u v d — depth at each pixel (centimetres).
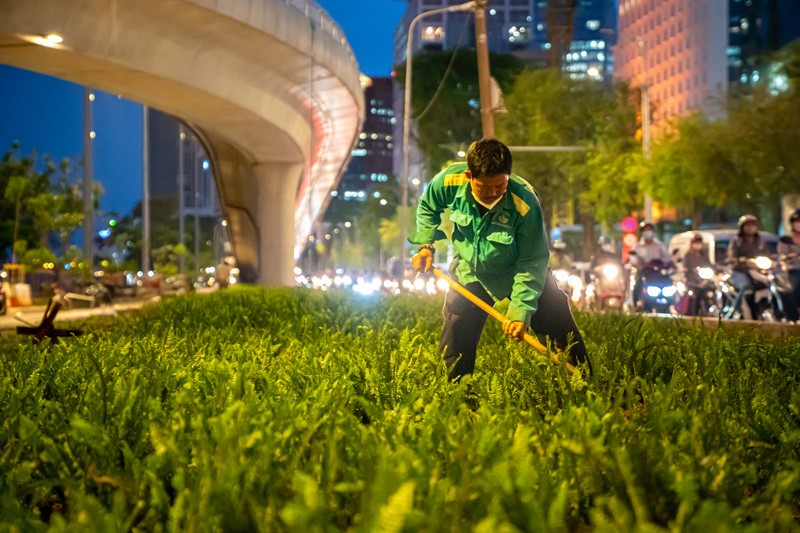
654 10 14162
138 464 372
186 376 625
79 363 693
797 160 4272
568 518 353
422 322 1166
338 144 6994
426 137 9394
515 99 6675
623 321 1080
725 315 2000
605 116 6406
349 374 624
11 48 2883
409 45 5019
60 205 5625
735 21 11838
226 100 3844
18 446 432
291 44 3691
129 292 5291
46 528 320
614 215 6347
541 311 684
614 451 364
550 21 6594
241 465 338
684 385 565
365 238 16950
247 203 6412
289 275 5797
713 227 6962
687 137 5062
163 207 16088
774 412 508
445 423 436
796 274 1781
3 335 1423
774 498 340
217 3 3144
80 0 2769
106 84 3472
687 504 298
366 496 301
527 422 469
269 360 761
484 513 304
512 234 640
